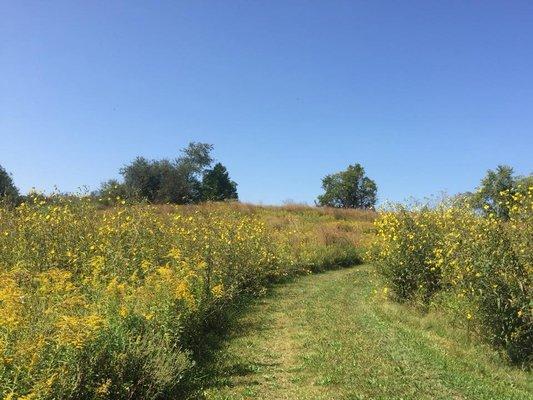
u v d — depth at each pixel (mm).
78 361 5004
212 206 26609
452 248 8875
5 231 9688
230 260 12531
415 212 12648
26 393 4414
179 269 9508
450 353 8367
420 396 6551
